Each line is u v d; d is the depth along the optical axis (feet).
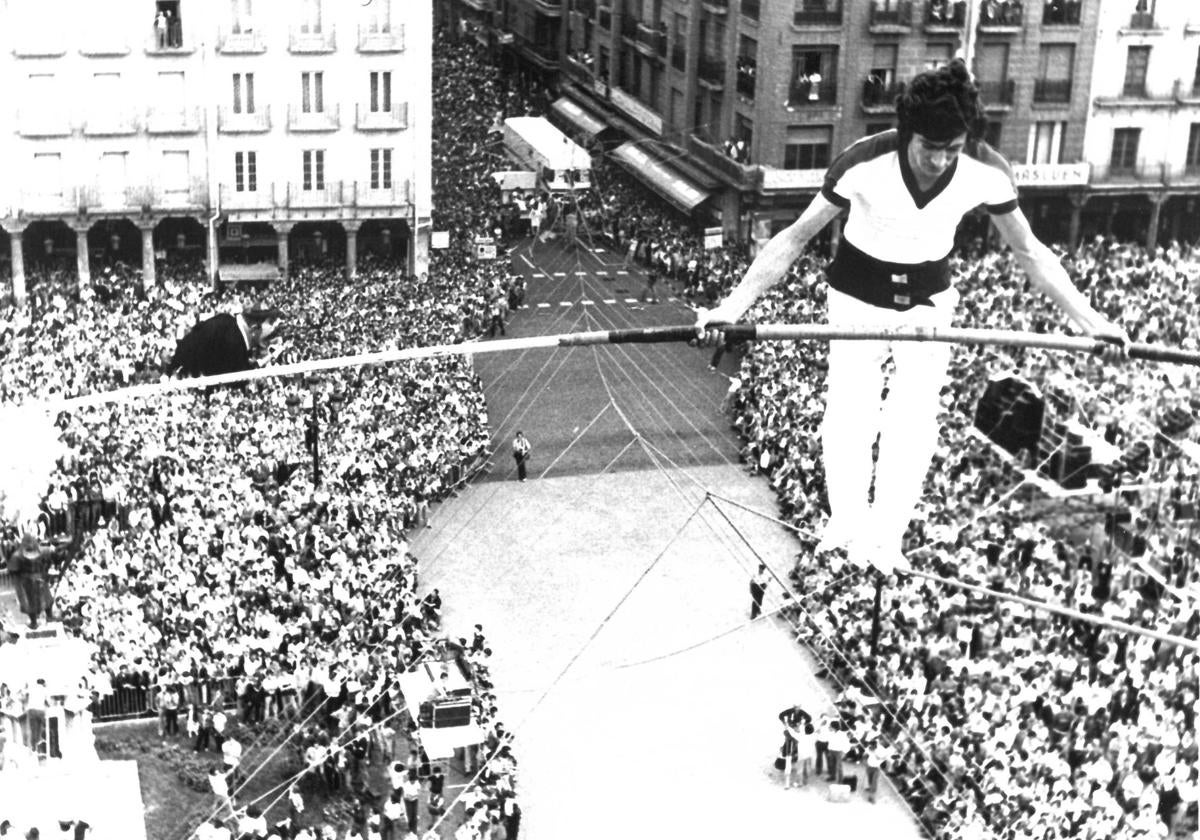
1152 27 344.28
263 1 314.96
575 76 428.97
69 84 311.27
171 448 224.53
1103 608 177.88
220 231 328.70
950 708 171.63
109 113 314.14
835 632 194.18
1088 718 163.94
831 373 48.60
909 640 181.57
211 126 318.45
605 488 251.19
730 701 193.36
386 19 319.88
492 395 284.41
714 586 221.46
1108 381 226.17
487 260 341.21
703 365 299.38
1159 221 358.43
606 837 169.17
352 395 249.96
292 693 180.14
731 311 45.06
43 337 274.36
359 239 339.16
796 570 216.54
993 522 195.42
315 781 172.24
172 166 319.47
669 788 177.37
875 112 340.39
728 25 351.25
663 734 187.42
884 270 46.29
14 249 314.14
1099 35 343.26
